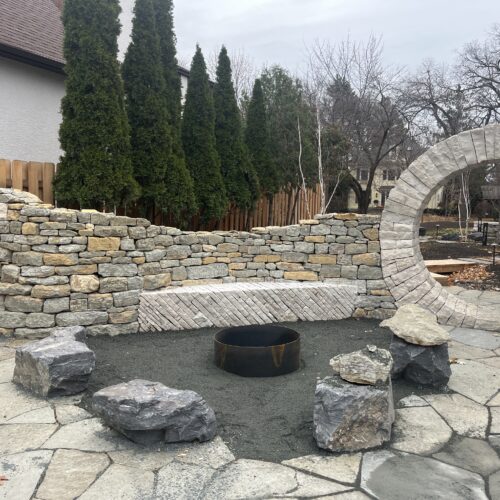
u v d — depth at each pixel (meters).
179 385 3.95
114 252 5.31
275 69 12.29
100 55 5.84
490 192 17.31
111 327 5.29
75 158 5.93
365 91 17.70
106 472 2.63
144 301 5.44
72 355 3.69
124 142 6.06
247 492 2.47
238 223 9.16
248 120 9.89
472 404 3.67
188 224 7.73
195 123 7.73
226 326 5.71
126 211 6.68
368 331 5.67
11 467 2.67
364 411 2.93
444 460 2.85
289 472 2.68
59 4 13.26
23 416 3.31
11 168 5.62
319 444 2.93
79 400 3.61
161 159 6.67
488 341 5.36
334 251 6.32
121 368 4.32
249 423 3.29
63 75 9.83
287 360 4.24
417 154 24.12
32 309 5.00
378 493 2.49
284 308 5.93
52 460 2.75
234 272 6.40
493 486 2.59
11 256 5.05
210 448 2.94
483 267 10.89
